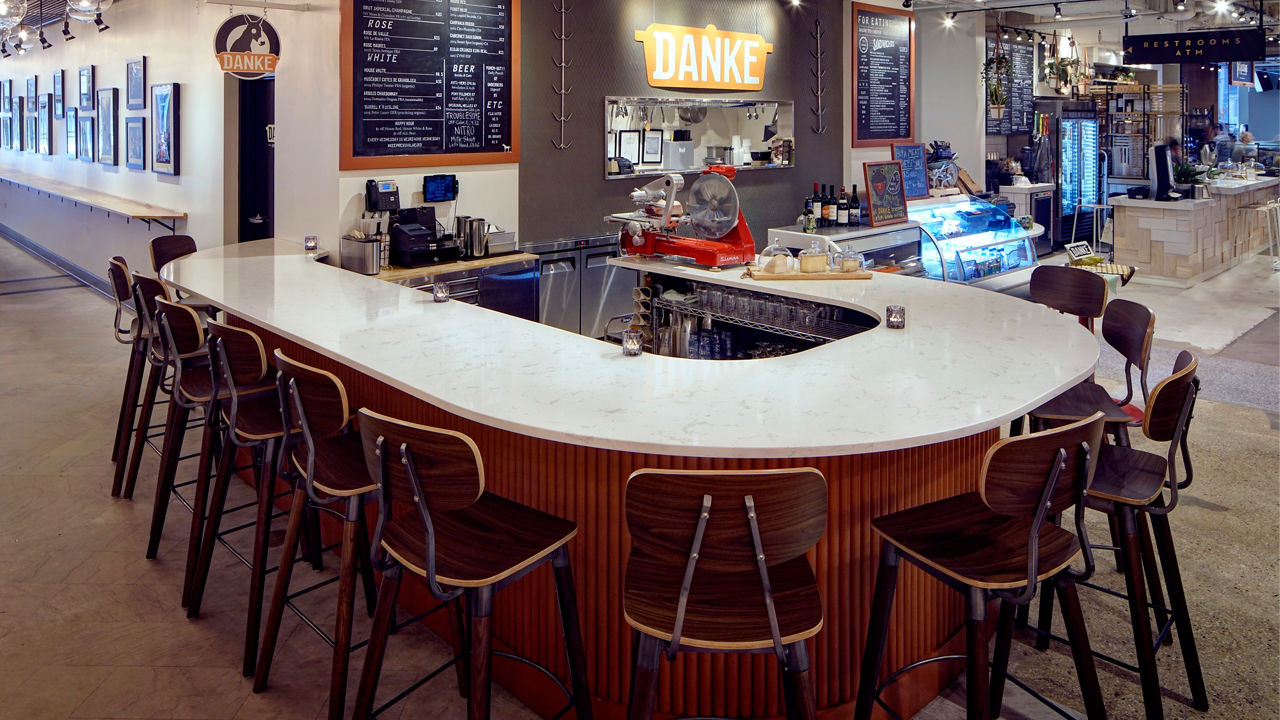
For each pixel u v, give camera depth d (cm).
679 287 488
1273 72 1830
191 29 714
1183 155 1319
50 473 471
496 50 574
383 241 540
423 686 295
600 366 285
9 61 1275
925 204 775
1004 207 877
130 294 462
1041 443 207
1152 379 627
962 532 234
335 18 508
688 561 190
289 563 285
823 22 777
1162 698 286
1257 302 903
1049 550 225
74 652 312
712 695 261
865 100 819
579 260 646
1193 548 383
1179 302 907
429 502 211
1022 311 367
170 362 389
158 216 741
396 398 328
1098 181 1298
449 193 562
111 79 910
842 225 698
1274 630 321
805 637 196
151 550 380
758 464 249
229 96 676
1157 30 1298
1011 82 1088
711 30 688
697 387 261
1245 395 594
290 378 265
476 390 256
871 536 263
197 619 335
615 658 266
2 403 583
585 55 627
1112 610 338
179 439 375
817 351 304
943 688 297
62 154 1078
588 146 641
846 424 226
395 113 534
